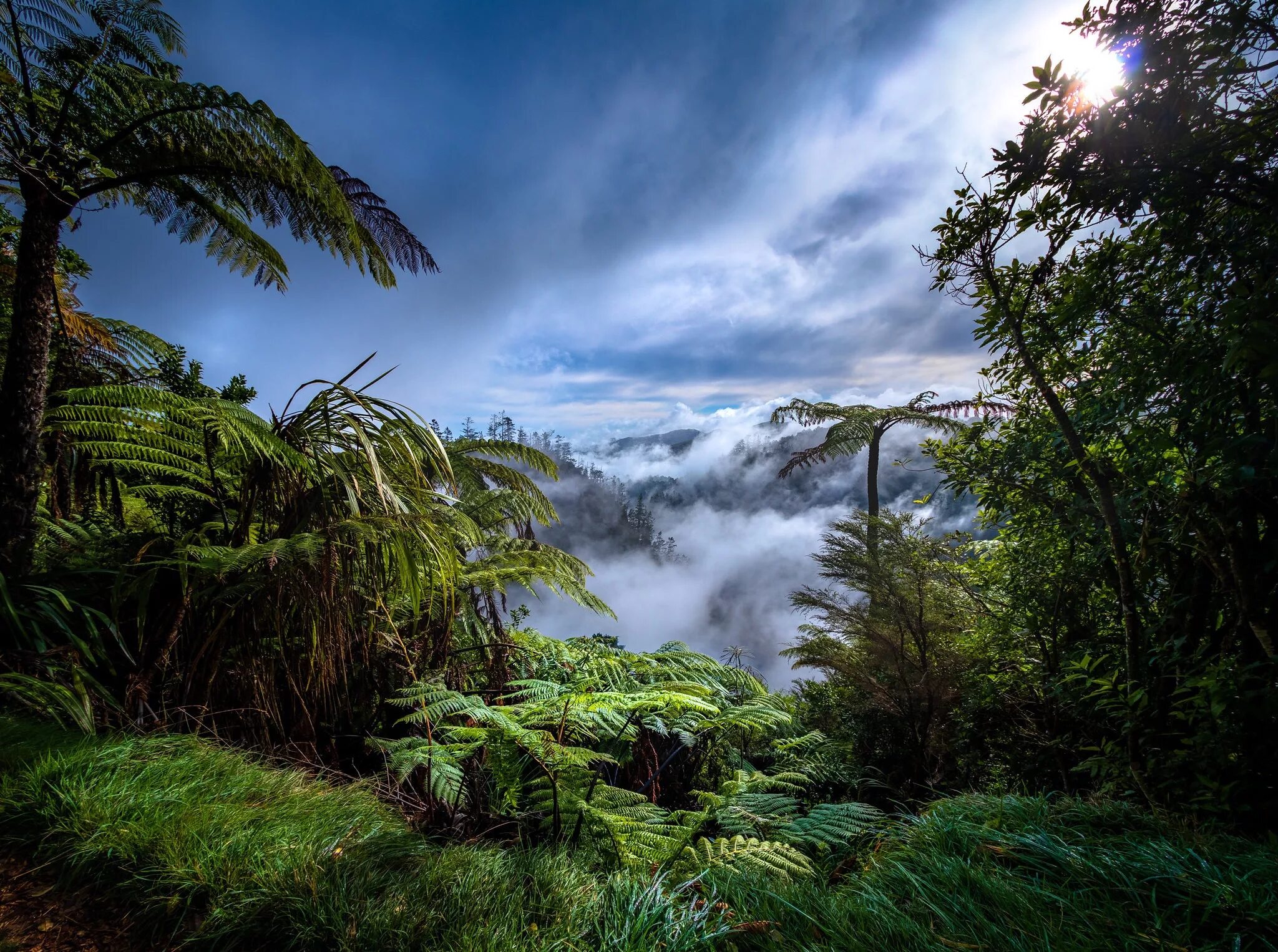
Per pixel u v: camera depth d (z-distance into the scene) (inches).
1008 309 95.0
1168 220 73.8
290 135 138.8
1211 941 54.1
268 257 185.6
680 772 155.9
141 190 162.7
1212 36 55.9
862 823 105.8
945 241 93.3
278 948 55.1
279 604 106.2
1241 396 68.9
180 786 75.5
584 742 135.0
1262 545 75.7
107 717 92.1
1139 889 62.7
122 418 117.1
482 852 75.9
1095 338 96.5
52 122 121.8
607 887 68.9
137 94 136.9
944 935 58.6
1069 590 129.0
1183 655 91.2
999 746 152.6
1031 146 69.5
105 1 135.4
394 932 55.4
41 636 92.8
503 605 170.2
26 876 60.4
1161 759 86.7
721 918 63.8
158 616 107.6
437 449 128.8
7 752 74.0
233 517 132.3
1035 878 68.0
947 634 175.0
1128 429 89.4
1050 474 118.3
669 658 163.0
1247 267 67.7
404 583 118.5
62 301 172.1
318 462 118.3
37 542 125.3
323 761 115.0
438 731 121.2
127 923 56.7
